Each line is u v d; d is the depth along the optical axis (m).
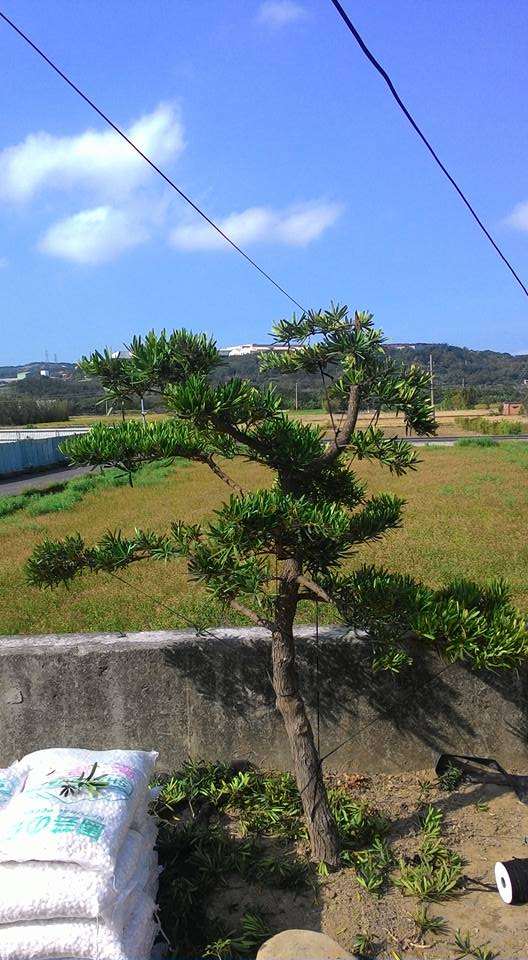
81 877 2.49
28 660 4.11
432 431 3.12
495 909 3.03
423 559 9.59
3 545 12.89
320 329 3.12
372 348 3.02
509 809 3.79
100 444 2.95
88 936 2.47
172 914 3.02
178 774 4.02
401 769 4.18
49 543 3.46
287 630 3.22
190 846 3.38
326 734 4.16
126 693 4.13
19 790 2.90
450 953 2.81
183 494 20.00
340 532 2.79
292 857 3.37
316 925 2.98
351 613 3.26
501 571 8.78
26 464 39.28
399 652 3.55
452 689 4.14
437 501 16.19
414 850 3.43
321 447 3.17
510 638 3.13
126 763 3.01
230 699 4.12
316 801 3.25
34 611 7.38
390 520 3.47
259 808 3.71
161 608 7.18
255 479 23.62
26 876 2.51
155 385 2.91
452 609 3.23
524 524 12.71
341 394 3.23
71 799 2.71
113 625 6.54
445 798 3.91
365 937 2.88
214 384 2.81
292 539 2.93
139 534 3.35
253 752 4.15
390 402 3.01
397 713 4.15
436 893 3.09
